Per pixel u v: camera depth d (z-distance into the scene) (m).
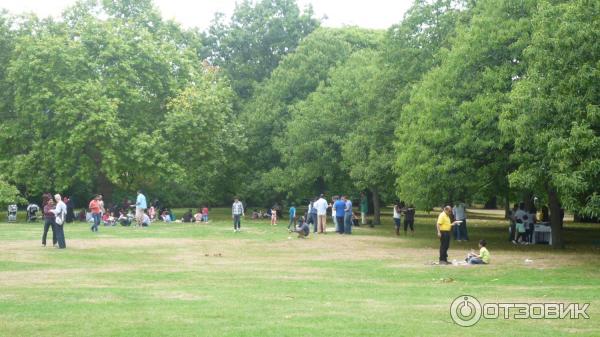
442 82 30.70
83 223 45.00
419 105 32.31
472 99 29.55
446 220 22.50
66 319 12.05
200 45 58.56
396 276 19.09
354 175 42.38
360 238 34.19
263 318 12.12
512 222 33.75
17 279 17.78
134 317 12.23
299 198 55.84
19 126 47.66
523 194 33.12
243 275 19.03
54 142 45.97
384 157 40.09
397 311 12.94
